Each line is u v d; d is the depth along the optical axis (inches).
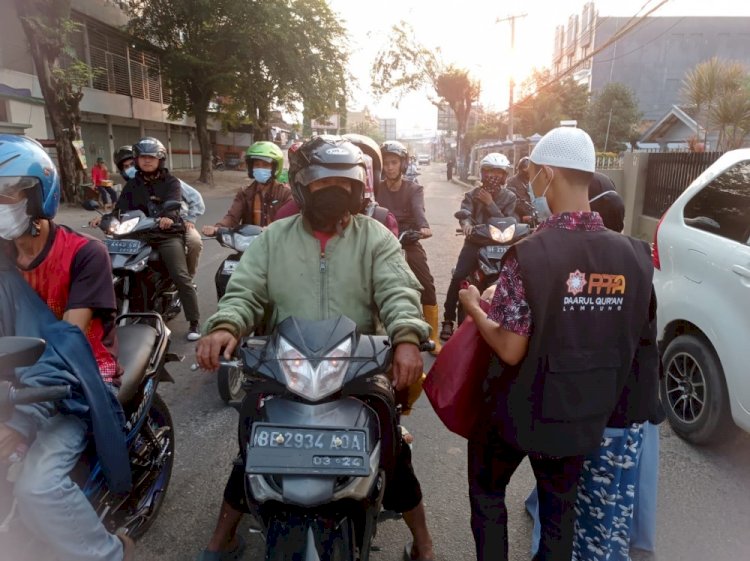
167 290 222.1
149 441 109.0
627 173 497.7
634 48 2358.5
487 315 79.8
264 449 70.9
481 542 85.0
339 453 70.8
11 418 72.0
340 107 1067.9
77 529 77.7
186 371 193.9
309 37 924.0
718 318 137.3
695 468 137.9
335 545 72.6
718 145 569.3
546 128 1667.1
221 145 1684.3
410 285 90.7
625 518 89.3
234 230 182.7
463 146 1814.7
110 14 964.0
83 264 85.3
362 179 86.9
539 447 75.5
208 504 121.6
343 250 90.3
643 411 82.6
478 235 206.2
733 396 132.9
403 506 96.3
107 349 90.9
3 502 76.2
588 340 74.2
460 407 86.1
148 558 105.2
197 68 911.0
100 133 1030.4
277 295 90.7
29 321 81.3
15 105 733.3
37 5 601.6
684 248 152.7
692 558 107.1
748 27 2319.1
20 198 77.7
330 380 75.4
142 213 208.2
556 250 73.3
